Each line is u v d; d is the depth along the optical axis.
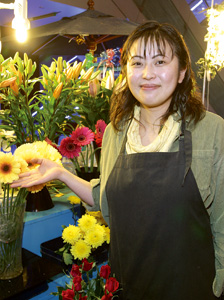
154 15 5.71
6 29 4.32
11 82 1.32
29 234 1.40
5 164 0.97
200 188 0.95
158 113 1.04
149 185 0.98
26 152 1.07
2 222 1.06
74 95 1.56
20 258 1.14
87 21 2.46
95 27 2.39
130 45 0.96
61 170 1.14
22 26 1.52
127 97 1.11
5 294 1.02
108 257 1.24
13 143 1.48
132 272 1.03
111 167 1.10
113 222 1.08
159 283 0.99
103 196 1.12
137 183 1.00
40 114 1.56
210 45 3.52
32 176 1.07
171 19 5.75
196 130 0.99
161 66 0.93
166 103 1.02
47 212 1.46
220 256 0.98
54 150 1.16
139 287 1.02
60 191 1.78
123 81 1.17
